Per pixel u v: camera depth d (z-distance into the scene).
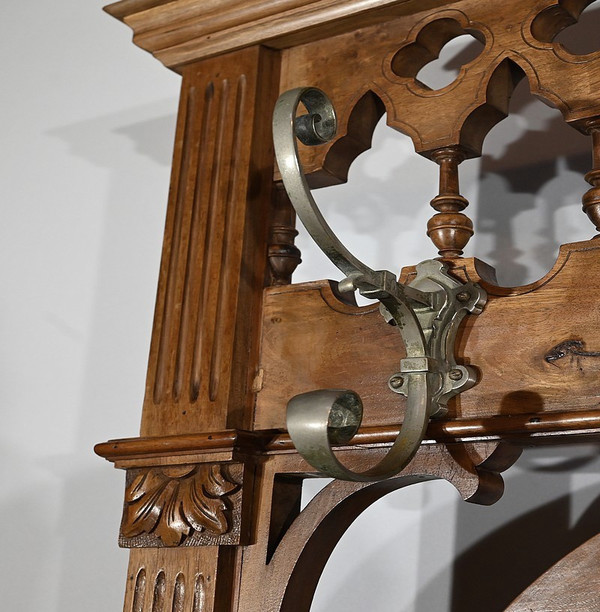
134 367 1.45
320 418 0.70
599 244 0.82
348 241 1.32
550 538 1.07
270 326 0.99
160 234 1.48
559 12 0.91
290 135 0.77
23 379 1.54
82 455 1.45
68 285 1.55
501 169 1.22
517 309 0.84
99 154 1.59
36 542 1.45
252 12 1.05
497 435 0.82
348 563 1.19
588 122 0.85
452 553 1.13
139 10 1.12
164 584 0.95
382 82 0.97
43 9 1.73
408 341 0.84
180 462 0.96
